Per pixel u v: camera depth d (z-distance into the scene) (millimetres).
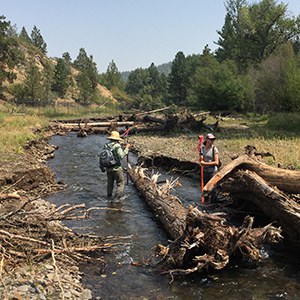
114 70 89750
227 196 7680
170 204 6371
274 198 5285
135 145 15250
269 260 4969
